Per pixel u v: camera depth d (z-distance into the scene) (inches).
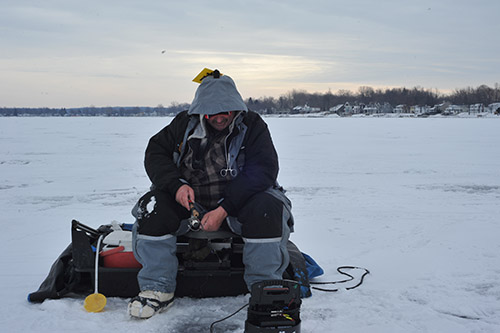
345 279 132.0
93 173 378.0
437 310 110.3
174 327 99.5
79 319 101.5
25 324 99.3
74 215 224.7
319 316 106.1
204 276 113.5
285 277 115.9
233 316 105.2
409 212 230.7
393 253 158.2
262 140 112.9
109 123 1873.8
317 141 773.9
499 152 567.2
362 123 1834.4
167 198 108.2
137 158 494.9
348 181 335.9
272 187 115.3
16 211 233.5
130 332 96.4
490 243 170.6
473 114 4175.7
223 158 113.7
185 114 118.0
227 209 105.9
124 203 256.8
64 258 117.0
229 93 109.4
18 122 2023.9
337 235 184.5
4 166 422.3
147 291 104.8
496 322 103.8
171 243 107.2
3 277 133.6
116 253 112.5
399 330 99.4
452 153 554.3
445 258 151.5
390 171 393.4
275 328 84.1
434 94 5615.2
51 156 512.4
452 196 278.2
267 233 105.0
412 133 1035.3
